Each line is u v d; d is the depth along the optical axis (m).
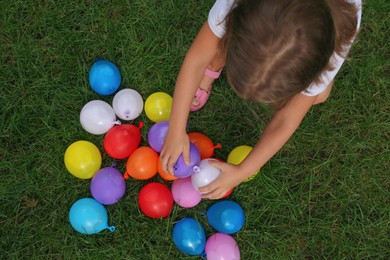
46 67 1.96
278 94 1.18
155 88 1.96
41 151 1.90
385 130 1.98
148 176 1.76
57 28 1.99
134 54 1.98
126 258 1.82
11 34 1.97
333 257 1.89
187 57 1.51
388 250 1.90
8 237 1.83
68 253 1.82
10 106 1.91
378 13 2.02
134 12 2.00
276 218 1.90
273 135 1.54
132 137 1.76
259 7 1.10
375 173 1.95
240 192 1.89
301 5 1.09
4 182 1.87
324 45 1.12
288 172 1.94
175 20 2.01
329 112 1.97
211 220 1.77
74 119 1.92
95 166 1.77
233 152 1.81
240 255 1.85
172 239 1.84
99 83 1.82
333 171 1.96
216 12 1.42
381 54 2.01
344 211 1.93
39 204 1.88
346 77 1.99
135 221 1.85
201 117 1.96
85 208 1.73
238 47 1.15
